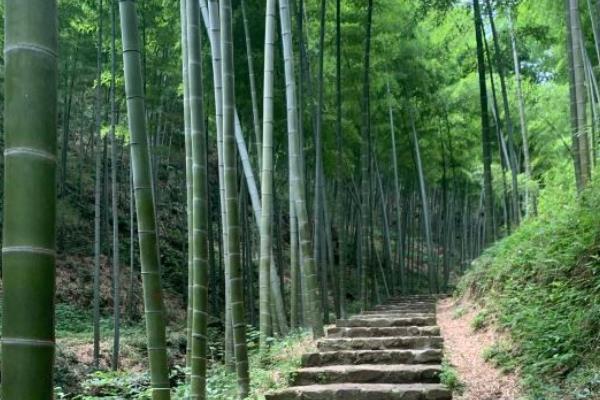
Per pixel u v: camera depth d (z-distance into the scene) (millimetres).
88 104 16594
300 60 8297
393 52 10922
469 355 5320
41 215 1504
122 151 15898
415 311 9062
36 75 1525
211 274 11852
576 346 4137
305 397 4457
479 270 8305
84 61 13094
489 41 12461
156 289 3023
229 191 4516
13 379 1441
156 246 3076
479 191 21000
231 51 4629
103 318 11828
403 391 4344
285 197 15586
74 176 15508
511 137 10602
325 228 10453
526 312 4988
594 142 7273
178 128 16844
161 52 11562
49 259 1516
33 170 1502
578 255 4988
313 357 5281
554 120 12125
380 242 18141
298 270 8078
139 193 3023
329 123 10773
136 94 3008
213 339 10234
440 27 11711
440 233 20188
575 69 6758
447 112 14070
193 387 3855
